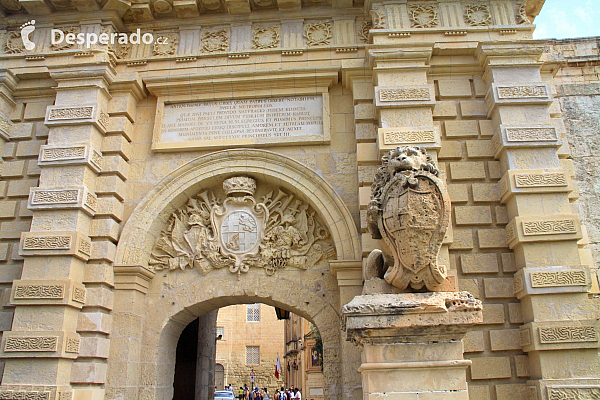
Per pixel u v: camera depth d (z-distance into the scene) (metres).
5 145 12.30
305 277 11.16
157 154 12.06
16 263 11.25
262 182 12.07
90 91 11.83
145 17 13.02
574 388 8.58
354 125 11.86
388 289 6.37
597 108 13.62
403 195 6.16
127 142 12.09
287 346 44.84
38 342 9.59
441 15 12.13
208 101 12.38
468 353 9.65
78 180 10.96
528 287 9.38
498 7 12.16
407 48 11.39
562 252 9.62
